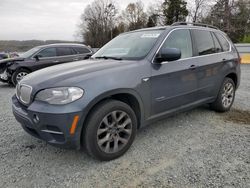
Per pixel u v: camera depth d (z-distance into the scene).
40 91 2.76
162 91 3.48
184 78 3.79
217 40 4.70
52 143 2.73
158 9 48.69
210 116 4.66
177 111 3.83
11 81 8.91
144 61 3.34
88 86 2.73
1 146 3.47
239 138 3.62
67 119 2.60
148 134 3.82
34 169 2.85
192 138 3.65
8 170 2.83
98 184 2.55
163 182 2.55
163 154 3.16
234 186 2.46
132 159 3.05
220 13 26.23
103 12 70.31
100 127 2.87
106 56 3.87
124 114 3.07
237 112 4.93
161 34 3.70
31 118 2.79
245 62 15.80
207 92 4.34
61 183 2.58
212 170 2.75
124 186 2.51
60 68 3.29
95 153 2.87
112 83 2.89
